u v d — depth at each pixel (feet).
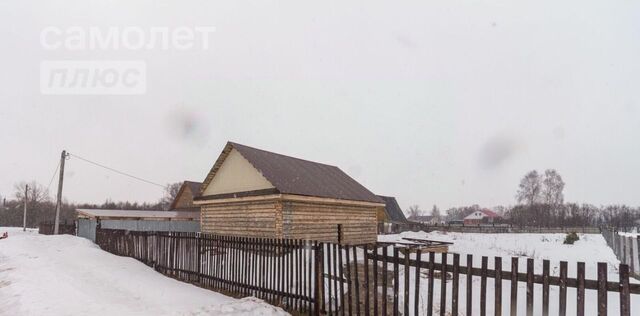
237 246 32.14
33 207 206.49
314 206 59.06
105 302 27.61
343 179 79.92
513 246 98.53
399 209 192.54
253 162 58.80
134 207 274.57
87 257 48.32
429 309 18.54
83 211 93.86
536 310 28.07
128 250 51.44
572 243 105.91
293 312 26.14
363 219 70.49
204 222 67.62
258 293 29.48
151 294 30.37
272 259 28.68
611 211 331.16
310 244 25.73
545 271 15.60
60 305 26.43
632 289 13.93
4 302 28.04
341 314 23.00
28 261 46.14
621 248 60.85
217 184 66.44
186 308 26.03
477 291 32.86
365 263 21.53
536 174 306.55
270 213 54.80
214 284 34.09
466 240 110.01
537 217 269.64
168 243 41.73
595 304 30.94
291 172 63.52
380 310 26.05
